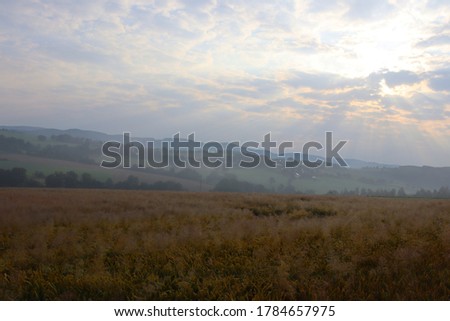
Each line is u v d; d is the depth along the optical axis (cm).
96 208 2034
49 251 951
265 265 786
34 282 716
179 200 2773
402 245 923
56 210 1927
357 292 636
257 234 1116
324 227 1170
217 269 795
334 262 762
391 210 1831
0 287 714
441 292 626
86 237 1190
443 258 790
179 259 841
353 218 1429
